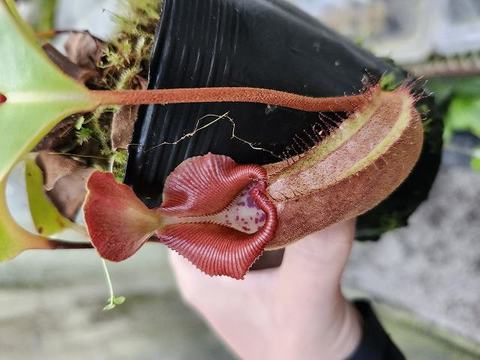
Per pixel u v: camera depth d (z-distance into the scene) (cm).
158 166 18
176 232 17
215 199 17
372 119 17
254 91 15
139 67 18
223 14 18
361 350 27
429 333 49
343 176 17
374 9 52
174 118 17
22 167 22
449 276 49
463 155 48
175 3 17
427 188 26
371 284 55
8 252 16
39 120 14
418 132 18
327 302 25
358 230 28
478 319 46
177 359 50
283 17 20
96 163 19
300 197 17
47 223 19
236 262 17
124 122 17
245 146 18
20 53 14
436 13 47
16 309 54
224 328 30
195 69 17
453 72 43
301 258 24
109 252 15
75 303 56
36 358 49
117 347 51
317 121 19
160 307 58
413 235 52
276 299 26
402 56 49
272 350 28
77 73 18
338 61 21
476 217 47
